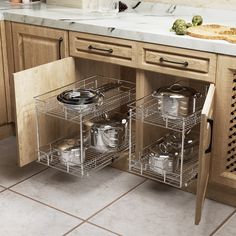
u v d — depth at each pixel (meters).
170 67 2.62
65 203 2.69
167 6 3.25
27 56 3.21
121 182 2.91
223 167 2.61
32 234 2.43
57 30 2.99
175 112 2.64
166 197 2.75
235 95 2.48
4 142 3.44
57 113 2.77
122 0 3.43
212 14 3.08
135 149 2.90
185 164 2.71
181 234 2.43
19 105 2.63
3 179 2.94
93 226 2.50
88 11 3.23
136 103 2.82
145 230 2.46
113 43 2.79
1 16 3.20
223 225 2.51
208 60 2.48
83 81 3.06
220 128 2.55
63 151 2.71
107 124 2.81
